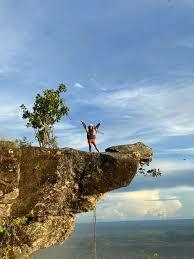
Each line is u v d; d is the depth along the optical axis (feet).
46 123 90.84
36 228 60.39
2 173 54.29
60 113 92.22
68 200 60.64
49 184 58.34
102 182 59.52
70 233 64.95
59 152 58.49
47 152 57.57
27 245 60.85
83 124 71.05
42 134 90.63
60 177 58.59
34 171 57.06
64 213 61.67
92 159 59.52
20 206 57.67
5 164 54.29
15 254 59.77
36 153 56.90
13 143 54.95
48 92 90.63
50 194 58.85
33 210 59.16
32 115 90.79
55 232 63.16
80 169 59.41
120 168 59.06
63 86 92.43
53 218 61.46
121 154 59.41
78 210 61.62
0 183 54.39
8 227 58.39
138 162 60.18
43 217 60.54
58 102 90.99
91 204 61.41
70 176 59.26
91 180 59.47
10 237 59.21
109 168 59.11
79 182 59.77
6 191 54.95
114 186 59.93
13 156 54.54
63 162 58.70
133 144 65.62
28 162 56.44
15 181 55.16
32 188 57.41
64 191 59.57
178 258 392.88
